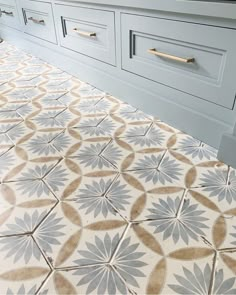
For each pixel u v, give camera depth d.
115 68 1.15
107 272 0.53
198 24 0.74
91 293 0.49
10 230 0.61
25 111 1.14
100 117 1.08
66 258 0.55
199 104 0.86
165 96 0.97
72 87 1.35
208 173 0.77
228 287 0.50
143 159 0.84
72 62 1.43
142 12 0.89
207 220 0.63
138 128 1.00
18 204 0.68
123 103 1.19
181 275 0.52
